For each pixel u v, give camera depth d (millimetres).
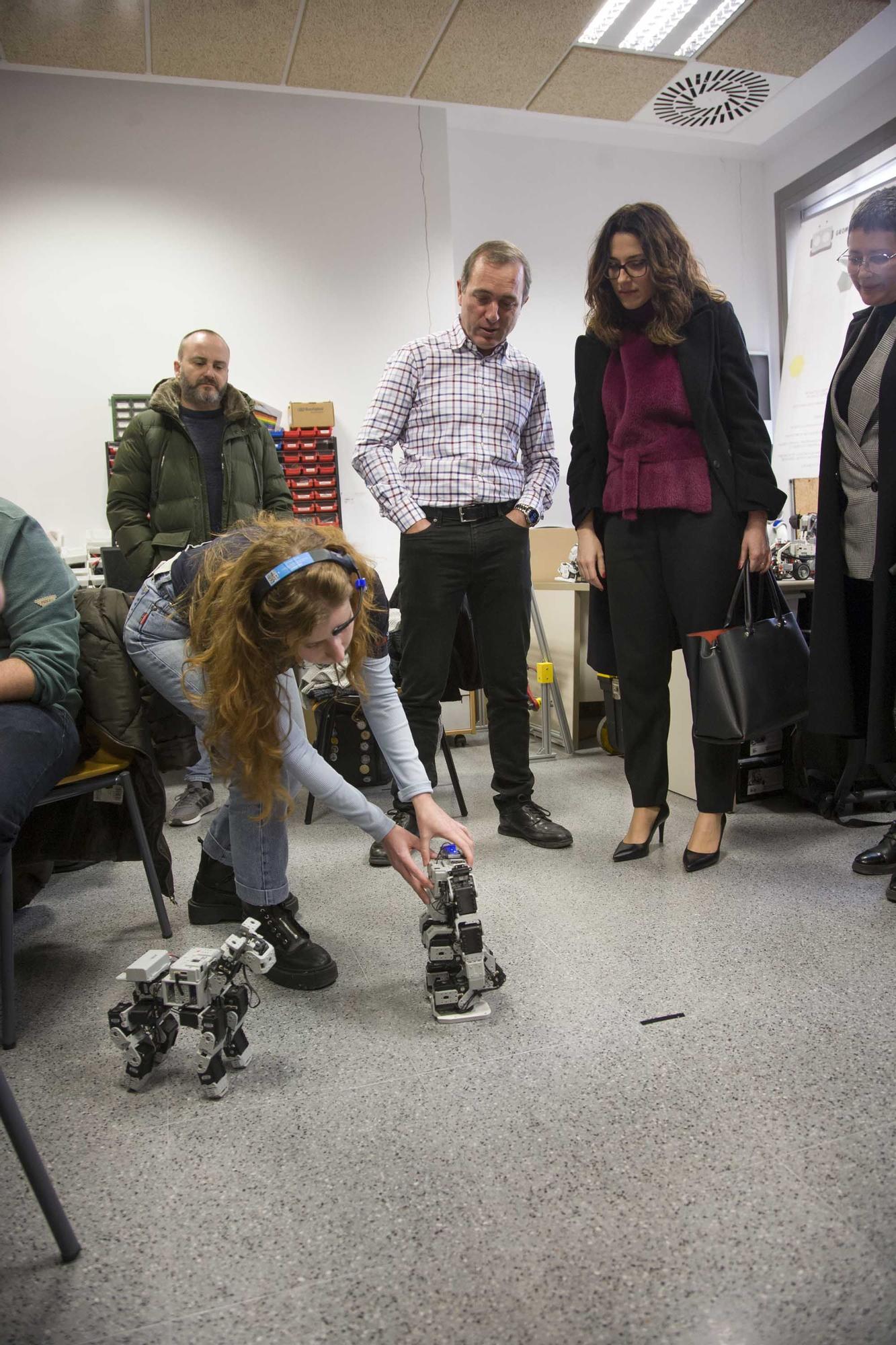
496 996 1380
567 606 3203
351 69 3691
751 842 2098
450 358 2092
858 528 1836
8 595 1378
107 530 3760
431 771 2170
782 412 4832
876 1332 744
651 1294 792
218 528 2643
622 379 1935
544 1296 795
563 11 3391
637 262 1754
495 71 3791
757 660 1773
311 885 1964
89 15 3197
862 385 1827
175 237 3797
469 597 2182
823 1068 1140
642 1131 1026
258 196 3895
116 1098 1165
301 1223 905
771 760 2453
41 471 3686
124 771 1566
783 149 4855
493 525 2084
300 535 1171
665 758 2023
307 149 3943
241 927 1210
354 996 1414
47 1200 857
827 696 1857
